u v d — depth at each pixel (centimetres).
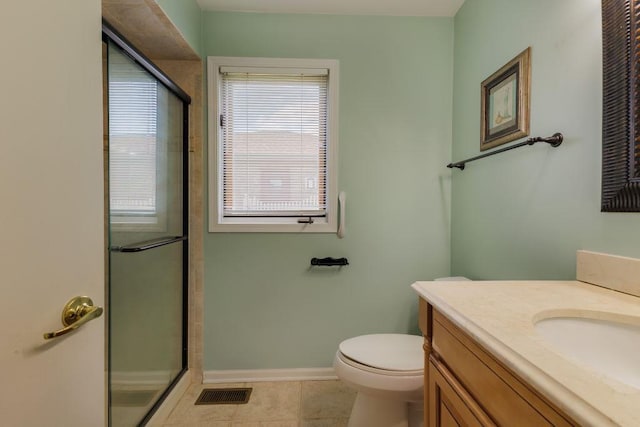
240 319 173
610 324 66
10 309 49
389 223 177
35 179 53
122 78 119
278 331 175
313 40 171
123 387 124
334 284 176
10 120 48
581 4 91
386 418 115
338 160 174
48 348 56
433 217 178
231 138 175
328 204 174
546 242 105
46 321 55
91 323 67
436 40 175
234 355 174
